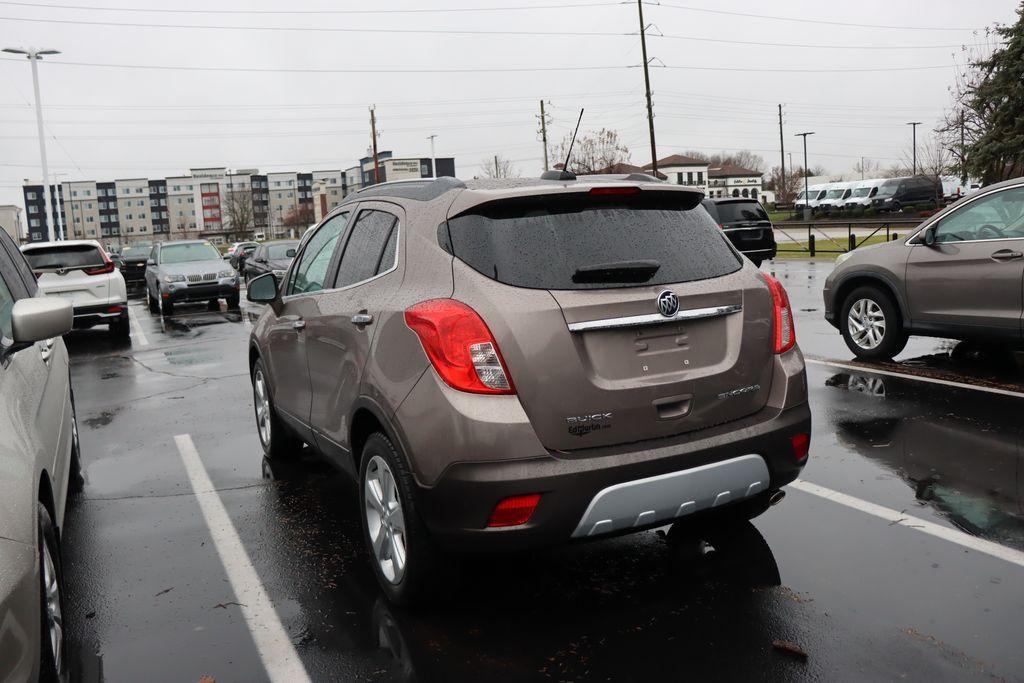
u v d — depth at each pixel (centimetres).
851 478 458
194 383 879
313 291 427
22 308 293
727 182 13150
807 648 283
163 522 441
